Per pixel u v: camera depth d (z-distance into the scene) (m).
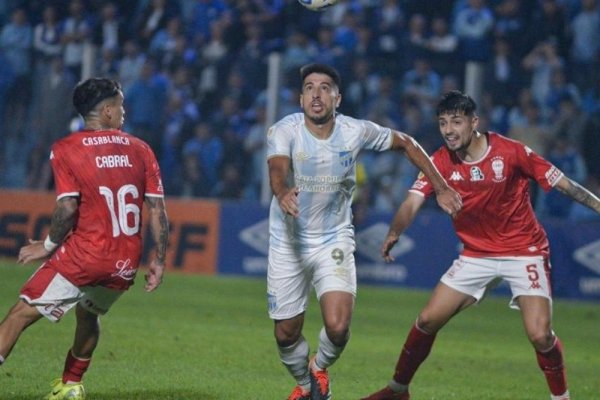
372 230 57.09
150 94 60.62
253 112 59.75
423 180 23.98
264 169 59.28
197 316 41.00
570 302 54.28
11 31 69.19
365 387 27.00
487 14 64.75
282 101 58.25
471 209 23.55
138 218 21.69
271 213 22.41
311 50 63.56
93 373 26.52
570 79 58.16
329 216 21.98
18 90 62.00
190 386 25.41
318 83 21.16
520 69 57.62
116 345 31.62
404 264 56.59
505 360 34.12
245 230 58.69
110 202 21.30
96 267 21.14
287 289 22.19
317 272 21.86
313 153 21.45
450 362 32.81
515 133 56.62
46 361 27.84
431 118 57.03
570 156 56.66
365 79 58.31
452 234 55.78
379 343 36.38
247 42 66.88
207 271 59.12
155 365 28.48
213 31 66.31
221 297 48.72
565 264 54.84
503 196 23.33
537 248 23.56
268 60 58.97
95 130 21.67
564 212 57.31
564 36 64.50
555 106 57.22
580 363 34.59
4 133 62.41
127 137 21.86
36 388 24.00
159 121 60.91
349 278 21.75
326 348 21.62
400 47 63.50
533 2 66.12
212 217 59.41
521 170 23.52
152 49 63.03
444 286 23.88
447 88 56.81
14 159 62.28
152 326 36.84
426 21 67.75
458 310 23.86
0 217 61.88
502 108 57.03
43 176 61.59
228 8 69.50
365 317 44.22
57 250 21.38
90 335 22.42
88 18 70.75
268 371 28.73
